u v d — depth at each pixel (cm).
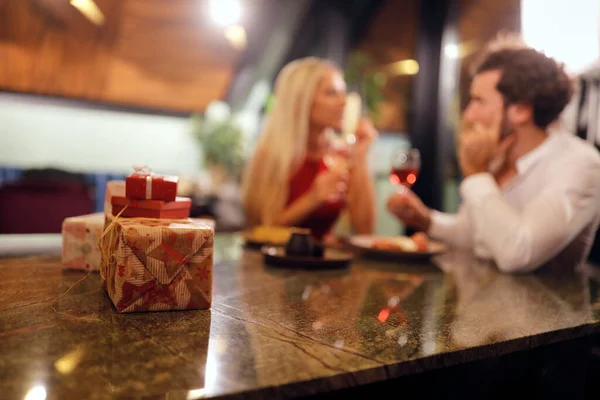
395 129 270
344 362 47
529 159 106
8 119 271
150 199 66
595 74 115
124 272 57
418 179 210
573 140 103
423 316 64
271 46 291
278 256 92
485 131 106
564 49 129
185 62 279
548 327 62
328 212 153
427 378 58
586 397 82
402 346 52
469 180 103
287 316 61
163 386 40
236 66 292
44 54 242
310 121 150
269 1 261
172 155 327
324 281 83
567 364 69
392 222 258
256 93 331
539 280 93
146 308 59
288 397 42
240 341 51
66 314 56
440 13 202
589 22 121
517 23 160
